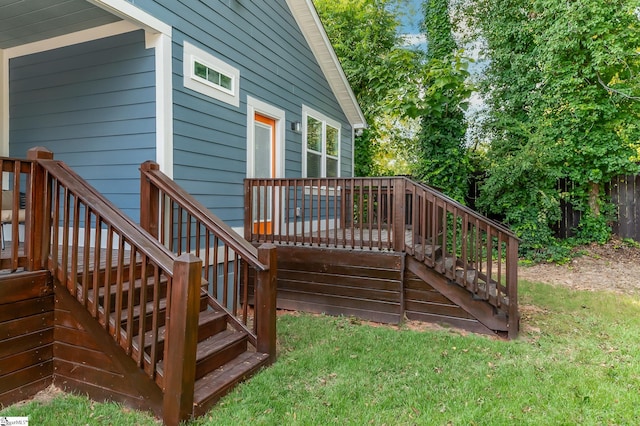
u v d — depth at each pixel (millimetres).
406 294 4672
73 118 4387
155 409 2480
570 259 8273
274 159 6363
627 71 8234
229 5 5105
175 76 4172
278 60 6375
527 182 8797
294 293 5086
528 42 9445
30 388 2711
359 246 4906
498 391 2867
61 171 2838
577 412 2586
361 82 13852
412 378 3072
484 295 4230
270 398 2709
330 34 14211
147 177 3729
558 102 8727
